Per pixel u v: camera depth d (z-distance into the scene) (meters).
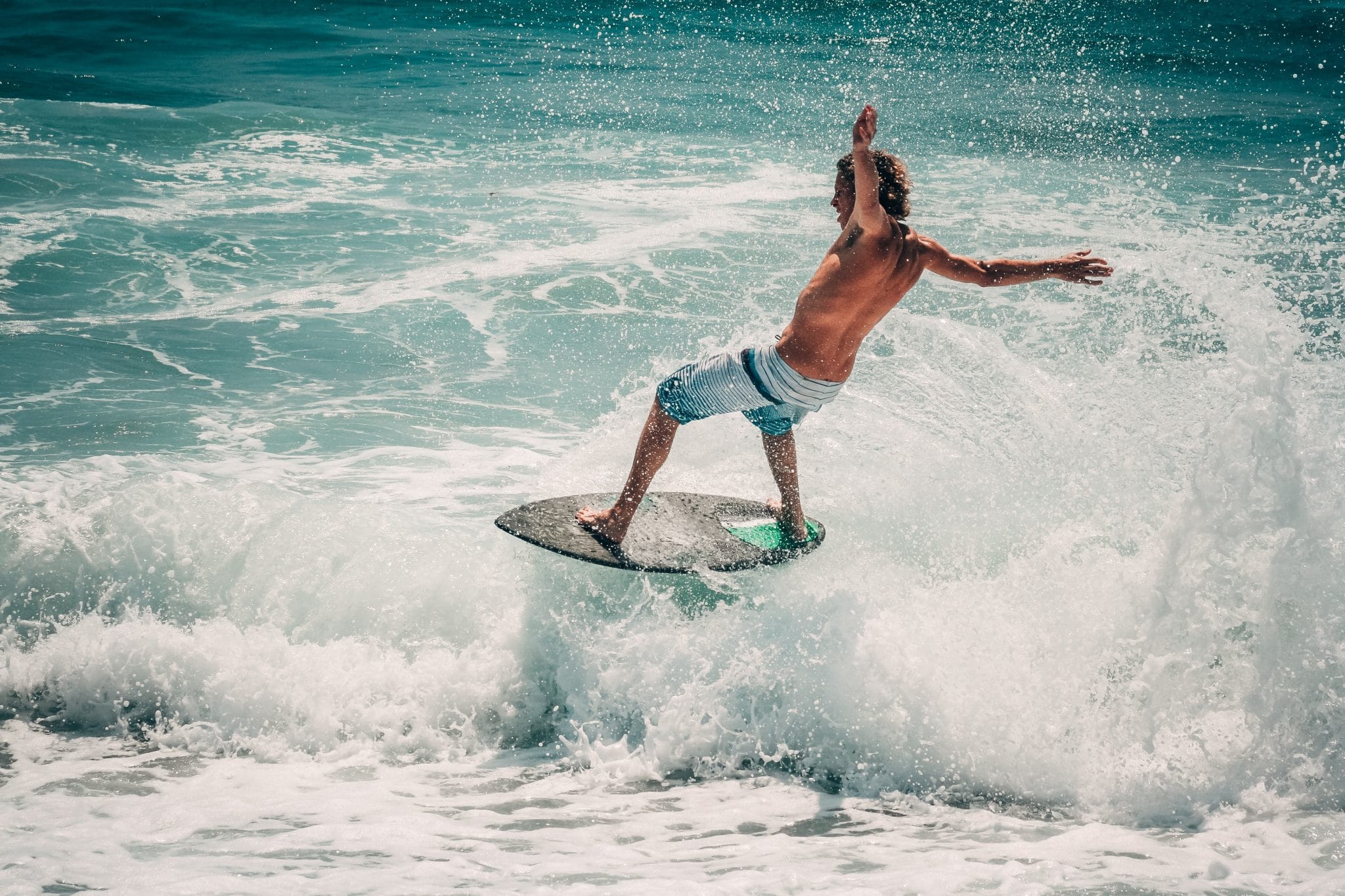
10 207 48.38
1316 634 17.78
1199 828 15.66
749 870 14.23
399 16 101.50
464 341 36.12
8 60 81.38
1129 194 53.56
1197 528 18.70
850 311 18.78
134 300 39.00
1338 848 14.70
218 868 14.10
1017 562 20.69
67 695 19.97
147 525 22.53
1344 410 24.95
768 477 25.30
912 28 96.81
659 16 101.31
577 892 13.43
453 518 24.30
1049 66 83.81
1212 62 84.88
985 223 48.34
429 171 57.97
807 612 19.61
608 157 61.34
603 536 20.34
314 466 27.22
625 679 19.39
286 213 49.72
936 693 18.16
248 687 19.62
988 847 15.10
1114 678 18.06
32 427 28.92
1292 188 54.31
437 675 19.94
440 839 15.31
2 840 14.99
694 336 36.62
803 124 68.50
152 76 78.94
